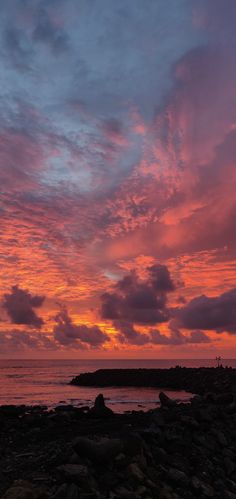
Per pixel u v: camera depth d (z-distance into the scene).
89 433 14.52
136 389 59.38
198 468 11.96
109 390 56.69
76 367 189.75
